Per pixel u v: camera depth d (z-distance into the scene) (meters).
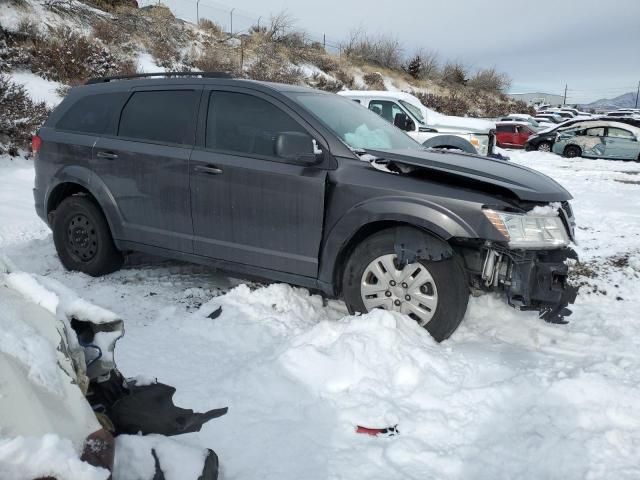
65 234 5.36
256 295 4.45
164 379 3.38
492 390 3.20
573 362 3.70
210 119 4.54
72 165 5.19
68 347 2.13
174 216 4.65
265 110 4.36
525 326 4.27
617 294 5.20
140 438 2.25
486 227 3.58
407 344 3.54
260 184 4.19
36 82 14.20
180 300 4.71
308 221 4.05
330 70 31.12
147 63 19.81
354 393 3.20
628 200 10.44
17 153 10.55
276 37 29.86
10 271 2.41
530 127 25.91
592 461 2.66
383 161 4.04
